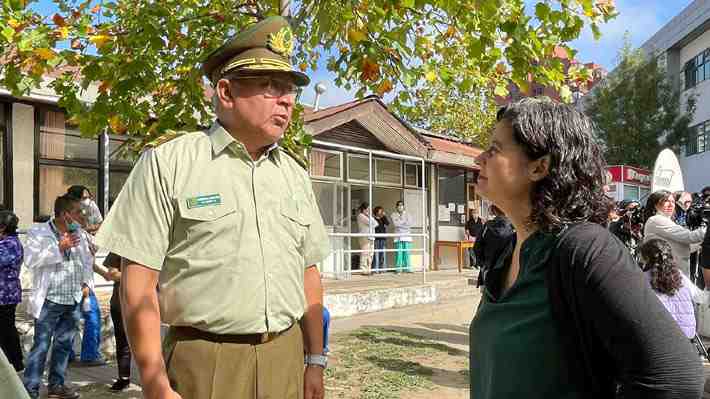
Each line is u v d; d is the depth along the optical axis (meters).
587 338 1.30
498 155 1.50
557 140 1.41
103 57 3.88
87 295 5.68
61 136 8.26
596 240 1.30
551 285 1.35
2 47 3.76
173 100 4.45
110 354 6.61
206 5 4.64
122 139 8.88
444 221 15.41
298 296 2.24
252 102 2.12
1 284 5.03
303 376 2.30
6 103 7.73
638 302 1.21
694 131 27.30
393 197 14.03
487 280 1.59
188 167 2.07
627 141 24.95
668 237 5.52
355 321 8.85
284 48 2.18
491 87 4.45
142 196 2.01
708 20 24.77
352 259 13.29
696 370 1.18
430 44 4.24
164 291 2.07
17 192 7.81
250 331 2.03
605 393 1.33
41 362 4.93
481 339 1.54
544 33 3.55
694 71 27.50
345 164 12.48
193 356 2.01
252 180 2.14
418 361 6.34
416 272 14.05
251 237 2.07
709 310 6.85
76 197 5.17
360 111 11.75
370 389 5.23
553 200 1.39
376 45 3.89
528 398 1.35
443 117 19.12
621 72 26.00
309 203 2.42
